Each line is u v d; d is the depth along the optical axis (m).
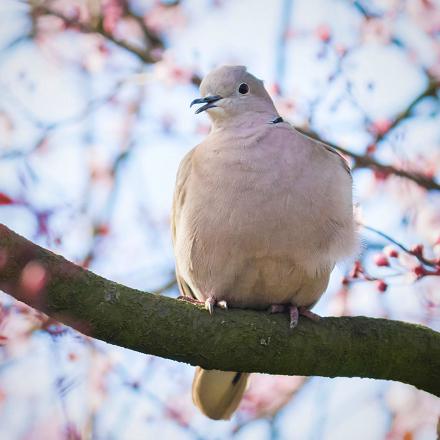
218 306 9.47
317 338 9.18
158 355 8.65
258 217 9.95
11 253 7.87
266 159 10.08
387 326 9.48
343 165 10.62
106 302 8.25
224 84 11.28
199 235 10.25
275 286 10.30
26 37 15.30
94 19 15.22
